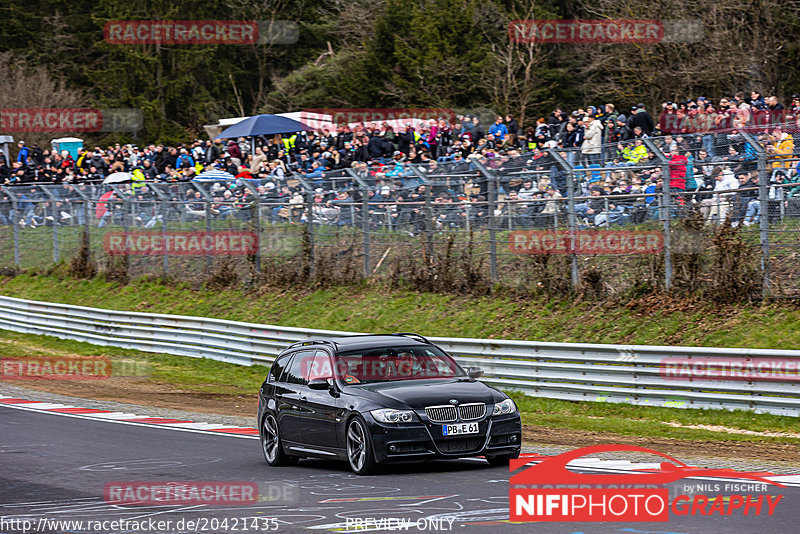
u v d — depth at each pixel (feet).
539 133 274.16
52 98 649.61
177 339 282.36
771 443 144.66
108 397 223.71
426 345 132.77
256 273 302.86
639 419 174.29
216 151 373.40
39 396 225.15
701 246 202.80
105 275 349.00
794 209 189.06
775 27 357.41
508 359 202.39
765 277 192.95
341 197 279.08
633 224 213.05
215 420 187.01
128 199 339.98
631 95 418.92
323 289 282.15
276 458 133.08
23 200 377.91
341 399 120.88
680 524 83.82
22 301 334.65
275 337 252.42
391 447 113.09
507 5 483.51
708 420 165.17
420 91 447.83
